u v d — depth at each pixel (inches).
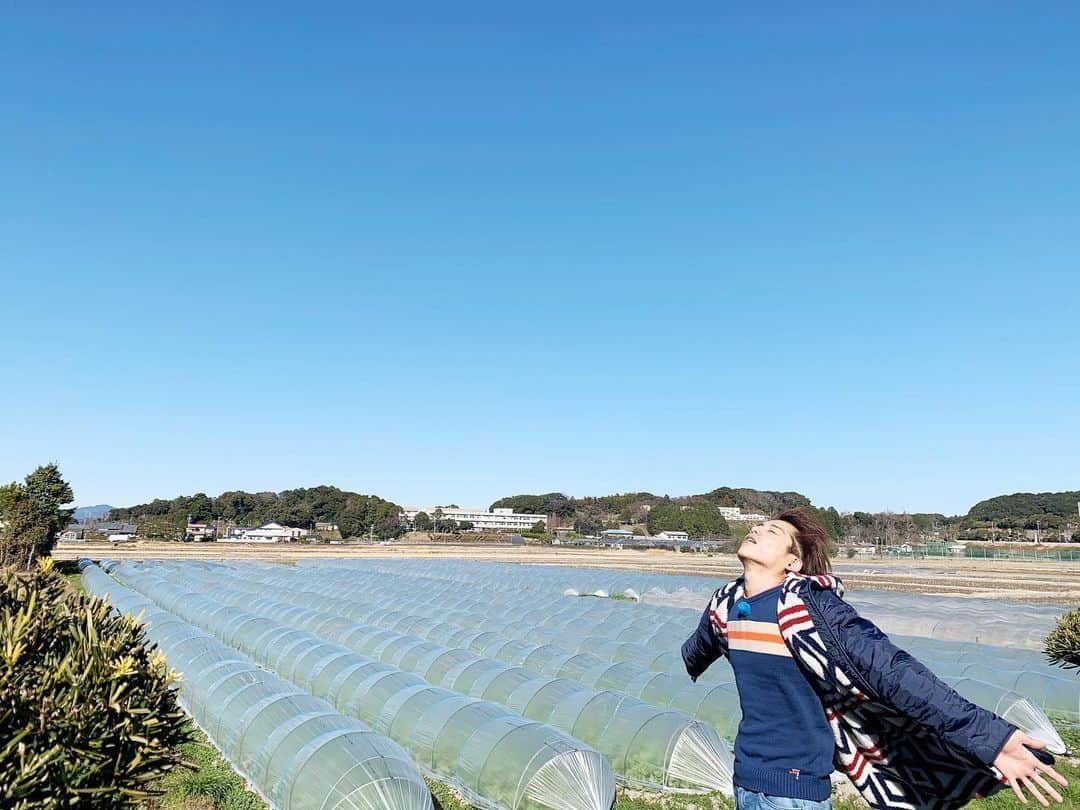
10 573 302.7
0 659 250.5
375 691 737.6
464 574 2431.1
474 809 553.6
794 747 182.4
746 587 202.5
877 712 187.3
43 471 2324.1
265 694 680.4
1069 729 763.4
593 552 4734.3
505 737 565.9
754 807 183.0
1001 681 823.1
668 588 2023.9
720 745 598.5
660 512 6825.8
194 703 751.7
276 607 1358.3
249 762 598.9
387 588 1796.3
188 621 1326.3
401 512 7362.2
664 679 791.7
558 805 517.7
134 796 260.1
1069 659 647.1
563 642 1071.0
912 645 1042.1
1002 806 498.6
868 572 3110.2
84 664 265.0
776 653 185.5
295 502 7209.6
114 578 2133.4
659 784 585.3
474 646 1051.3
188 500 7047.2
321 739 535.2
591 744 634.8
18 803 234.8
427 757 621.0
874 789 189.5
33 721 244.4
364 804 480.7
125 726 260.1
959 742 167.3
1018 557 4630.9
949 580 2728.8
